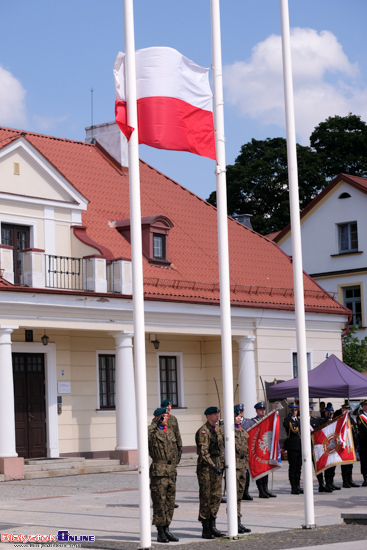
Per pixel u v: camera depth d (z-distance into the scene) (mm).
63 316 25031
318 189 58156
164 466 12875
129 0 12688
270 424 16625
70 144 33125
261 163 57219
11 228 26328
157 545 12406
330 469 19312
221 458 13391
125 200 31953
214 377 32062
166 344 30875
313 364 33438
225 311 13328
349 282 43375
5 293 23516
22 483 22078
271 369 31562
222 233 13445
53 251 27312
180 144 13156
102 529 13922
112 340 29188
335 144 59906
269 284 32969
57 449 26734
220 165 13500
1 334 23641
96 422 28219
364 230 43188
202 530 13766
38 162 27047
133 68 12742
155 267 29500
